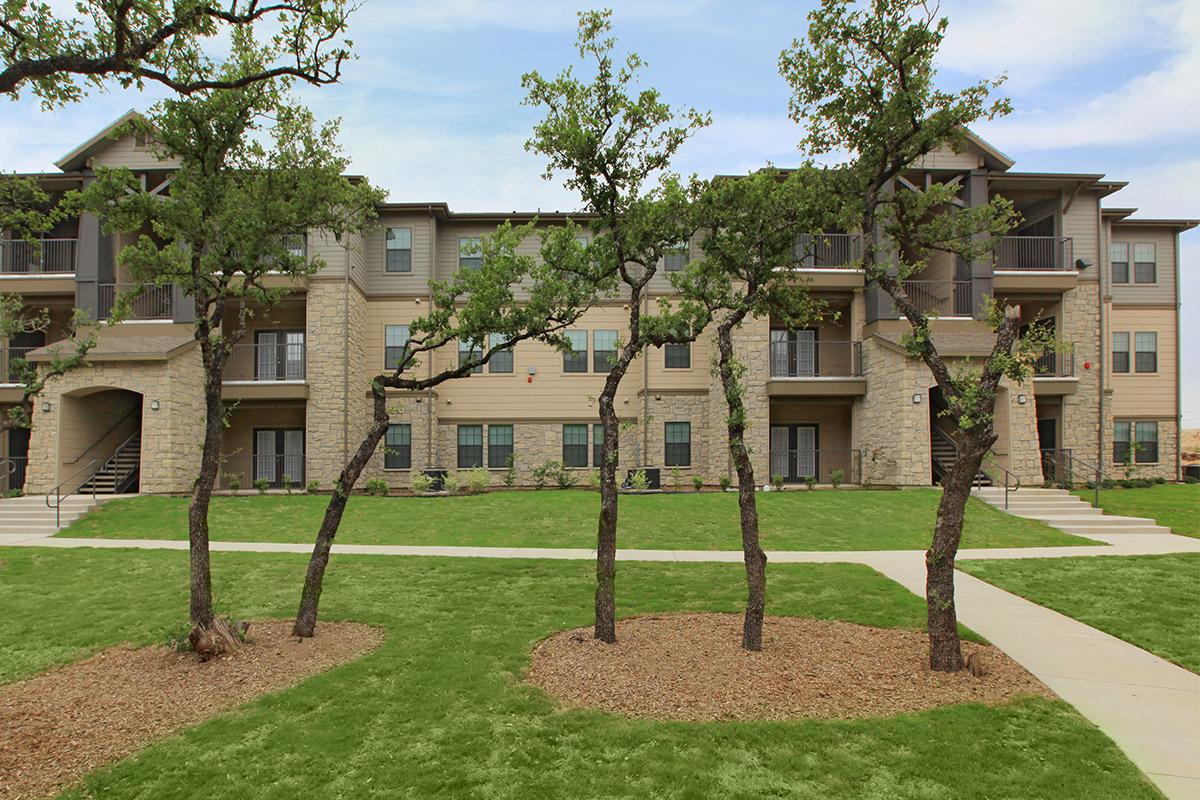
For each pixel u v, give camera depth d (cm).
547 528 1636
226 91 807
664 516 1734
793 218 861
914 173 2241
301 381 2233
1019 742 583
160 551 1392
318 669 751
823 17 806
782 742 576
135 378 2052
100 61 571
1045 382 2331
